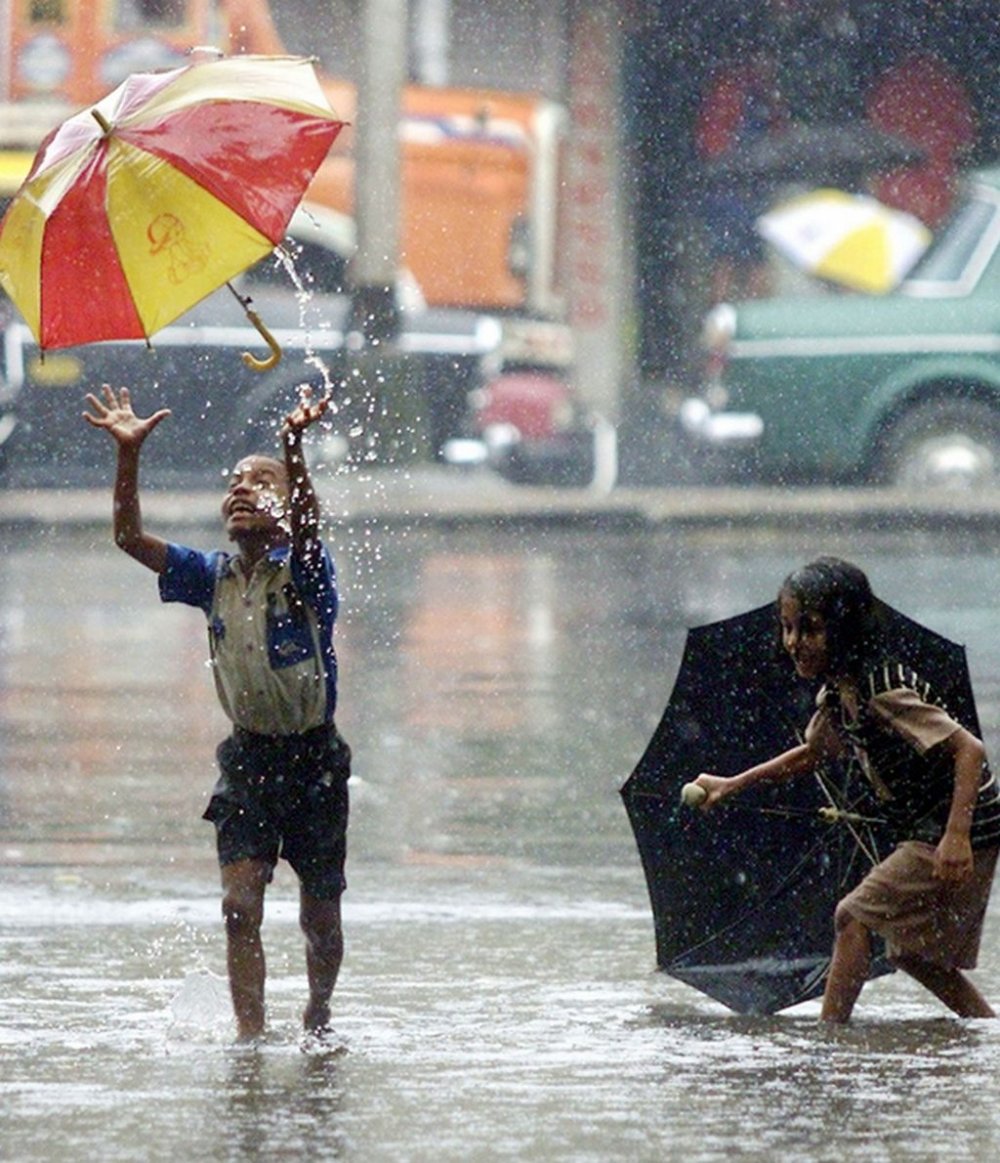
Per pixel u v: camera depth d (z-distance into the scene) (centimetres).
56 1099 1958
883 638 2308
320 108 2244
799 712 2395
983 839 2267
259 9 9194
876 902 2273
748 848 2417
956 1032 2256
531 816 3631
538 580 7306
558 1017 2333
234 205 2181
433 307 9975
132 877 3150
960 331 8800
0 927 2819
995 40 11750
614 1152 1792
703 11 12062
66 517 8606
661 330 12600
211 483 9181
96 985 2484
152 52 9019
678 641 5812
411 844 3412
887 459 8931
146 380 9100
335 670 2277
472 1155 1783
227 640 2234
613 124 12062
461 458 9819
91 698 4891
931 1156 1781
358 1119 1891
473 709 4738
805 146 11206
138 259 2188
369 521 8675
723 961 2409
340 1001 2409
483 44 11856
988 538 8475
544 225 10244
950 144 11744
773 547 8262
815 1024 2303
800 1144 1816
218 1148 1798
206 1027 2275
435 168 9950
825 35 11950
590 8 12000
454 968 2594
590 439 10175
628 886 3111
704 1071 2073
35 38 8969
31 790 3828
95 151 2205
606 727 4516
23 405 9081
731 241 11388
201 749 4250
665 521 8881
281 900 3081
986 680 5006
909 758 2253
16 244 2236
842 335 8831
